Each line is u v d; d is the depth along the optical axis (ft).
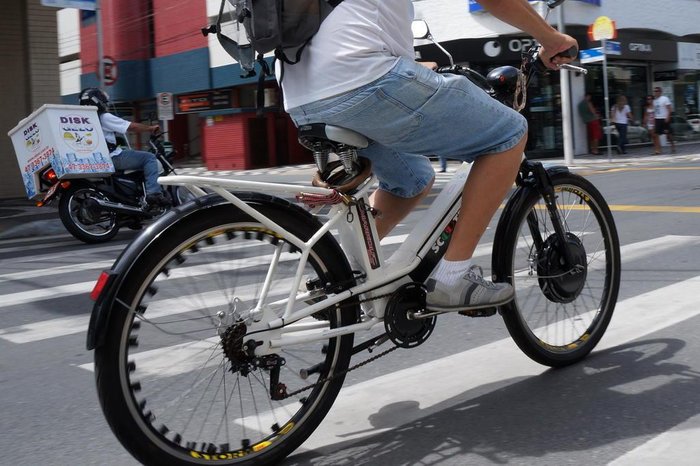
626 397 9.89
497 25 64.85
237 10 8.43
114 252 26.35
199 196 8.07
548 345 10.99
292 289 8.48
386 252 9.66
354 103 8.06
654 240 21.58
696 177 40.19
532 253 10.68
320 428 9.45
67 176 27.61
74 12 110.42
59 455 9.14
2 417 10.53
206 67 92.02
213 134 90.17
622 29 74.18
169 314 8.20
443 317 14.58
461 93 8.57
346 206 8.82
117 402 7.50
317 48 8.11
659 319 13.37
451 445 8.74
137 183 29.32
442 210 9.68
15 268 23.45
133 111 106.93
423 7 68.85
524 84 10.05
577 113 70.13
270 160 88.74
